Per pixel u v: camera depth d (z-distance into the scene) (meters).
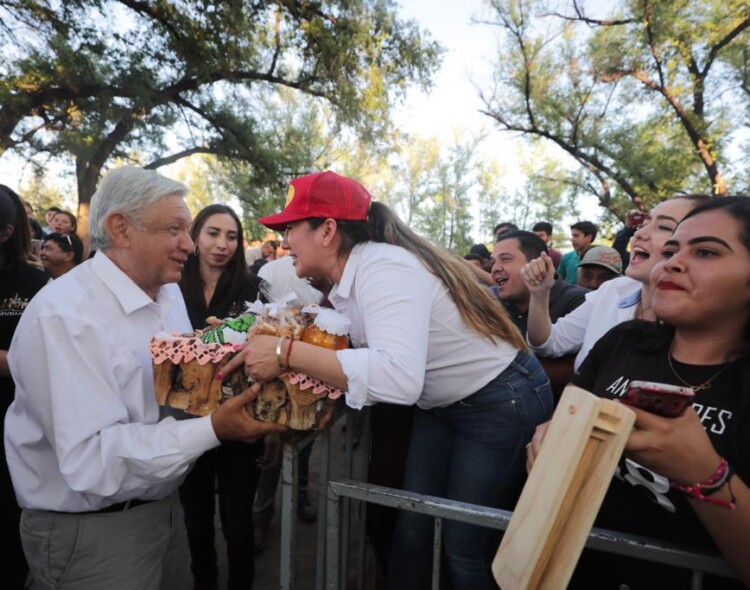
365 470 1.96
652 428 0.83
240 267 2.38
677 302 1.03
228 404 1.24
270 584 2.50
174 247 1.37
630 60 14.23
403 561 1.79
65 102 12.55
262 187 17.30
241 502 1.99
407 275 1.32
